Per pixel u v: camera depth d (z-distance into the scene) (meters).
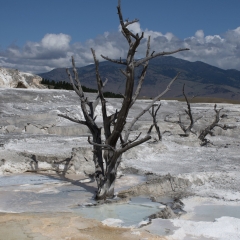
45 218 7.51
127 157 13.70
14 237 6.36
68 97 29.36
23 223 7.13
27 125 20.34
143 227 7.10
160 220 7.46
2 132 19.66
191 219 7.86
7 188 10.40
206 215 8.10
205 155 14.77
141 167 12.36
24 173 12.30
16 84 34.53
